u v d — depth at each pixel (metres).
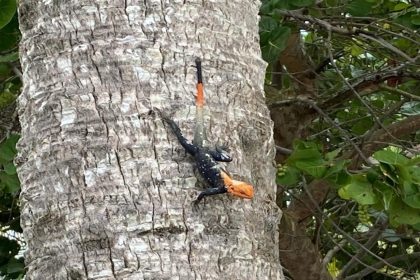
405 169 3.04
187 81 2.15
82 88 2.13
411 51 4.71
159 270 2.07
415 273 5.80
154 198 2.09
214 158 2.12
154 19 2.15
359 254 5.47
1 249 4.17
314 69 5.10
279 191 4.70
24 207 2.19
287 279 4.62
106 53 2.13
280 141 4.94
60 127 2.14
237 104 2.20
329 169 3.28
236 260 2.12
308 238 5.03
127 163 2.10
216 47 2.19
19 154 2.22
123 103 2.12
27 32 2.23
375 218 5.71
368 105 4.44
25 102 2.22
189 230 2.09
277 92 4.82
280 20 4.04
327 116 4.47
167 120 2.12
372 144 4.33
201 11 2.18
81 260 2.09
